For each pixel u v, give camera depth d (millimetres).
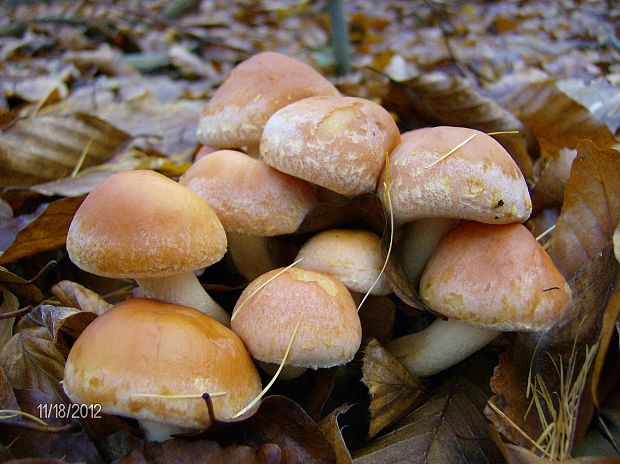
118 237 150
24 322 202
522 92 339
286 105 213
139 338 141
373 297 204
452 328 193
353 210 197
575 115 321
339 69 626
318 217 199
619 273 185
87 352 141
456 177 167
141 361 137
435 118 336
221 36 847
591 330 189
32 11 821
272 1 1115
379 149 185
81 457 156
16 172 290
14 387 176
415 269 205
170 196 158
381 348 188
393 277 186
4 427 158
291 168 183
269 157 189
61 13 797
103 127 323
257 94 214
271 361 161
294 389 196
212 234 165
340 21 607
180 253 154
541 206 260
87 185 286
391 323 208
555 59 701
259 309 164
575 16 960
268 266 225
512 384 183
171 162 362
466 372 202
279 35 905
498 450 173
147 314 149
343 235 194
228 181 193
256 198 192
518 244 171
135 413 134
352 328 168
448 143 173
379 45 829
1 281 218
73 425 157
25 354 185
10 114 349
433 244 199
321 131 180
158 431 156
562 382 184
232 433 161
